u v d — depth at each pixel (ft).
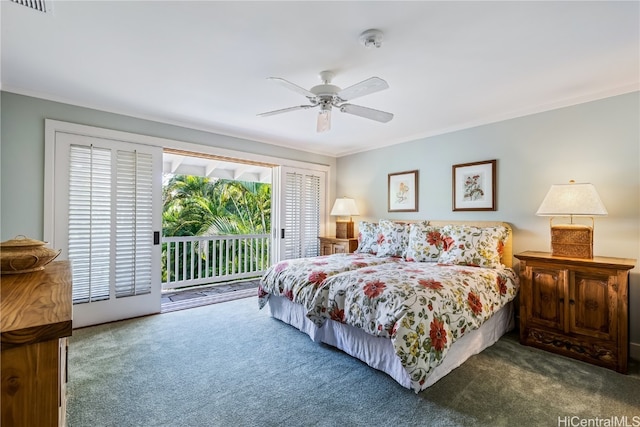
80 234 10.06
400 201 14.42
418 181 13.74
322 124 8.38
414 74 7.88
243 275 18.31
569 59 7.12
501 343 9.07
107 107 10.40
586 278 7.94
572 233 8.62
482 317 7.90
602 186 8.95
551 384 6.84
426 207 13.43
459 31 6.05
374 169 15.75
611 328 7.53
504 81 8.29
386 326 6.62
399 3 5.25
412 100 9.66
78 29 6.07
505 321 9.78
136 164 11.08
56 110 9.67
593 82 8.34
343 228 15.97
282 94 9.29
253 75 8.03
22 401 2.50
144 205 11.27
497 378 7.09
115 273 10.71
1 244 4.59
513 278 9.82
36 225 9.37
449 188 12.64
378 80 6.42
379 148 15.51
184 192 20.81
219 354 8.34
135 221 11.07
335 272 9.43
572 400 6.26
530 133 10.41
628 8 5.32
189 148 12.39
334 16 5.62
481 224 11.41
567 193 8.49
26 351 2.50
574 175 9.46
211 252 17.95
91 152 10.23
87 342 9.00
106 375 7.18
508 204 10.92
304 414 5.87
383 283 7.55
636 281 8.38
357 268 10.09
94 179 10.30
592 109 9.16
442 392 6.56
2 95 8.88
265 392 6.57
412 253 11.62
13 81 8.55
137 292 11.18
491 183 11.28
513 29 5.96
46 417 2.57
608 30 5.97
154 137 11.51
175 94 9.33
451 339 6.89
